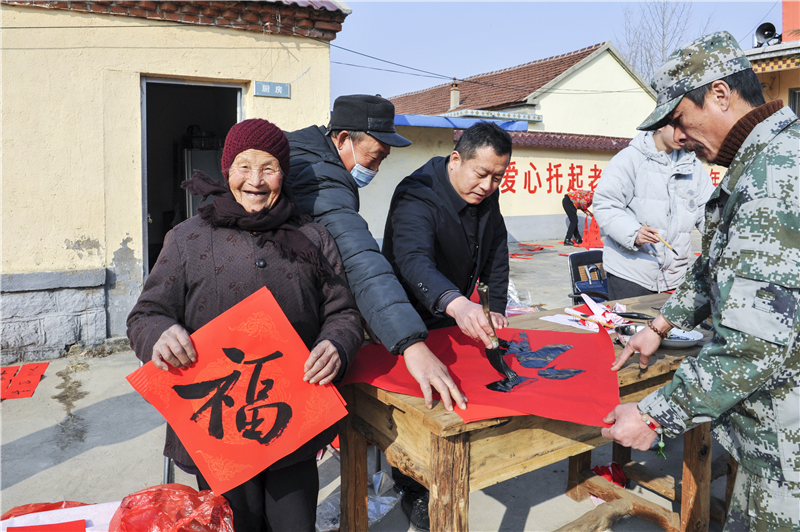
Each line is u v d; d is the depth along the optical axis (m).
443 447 1.31
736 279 1.17
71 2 4.19
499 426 1.44
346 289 1.50
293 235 1.41
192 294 1.40
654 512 2.20
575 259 3.33
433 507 1.35
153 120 9.41
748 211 1.16
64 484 2.58
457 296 1.57
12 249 4.21
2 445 2.96
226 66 4.89
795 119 1.19
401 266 1.78
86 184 4.41
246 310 1.32
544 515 2.39
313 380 1.33
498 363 1.51
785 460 1.21
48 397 3.62
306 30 5.14
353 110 1.81
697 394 1.19
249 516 1.47
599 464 2.86
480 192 1.85
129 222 4.61
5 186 4.14
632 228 2.90
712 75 1.26
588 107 15.02
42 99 4.20
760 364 1.13
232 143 1.35
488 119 12.90
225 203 1.40
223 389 1.31
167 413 1.27
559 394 1.42
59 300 4.36
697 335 1.96
